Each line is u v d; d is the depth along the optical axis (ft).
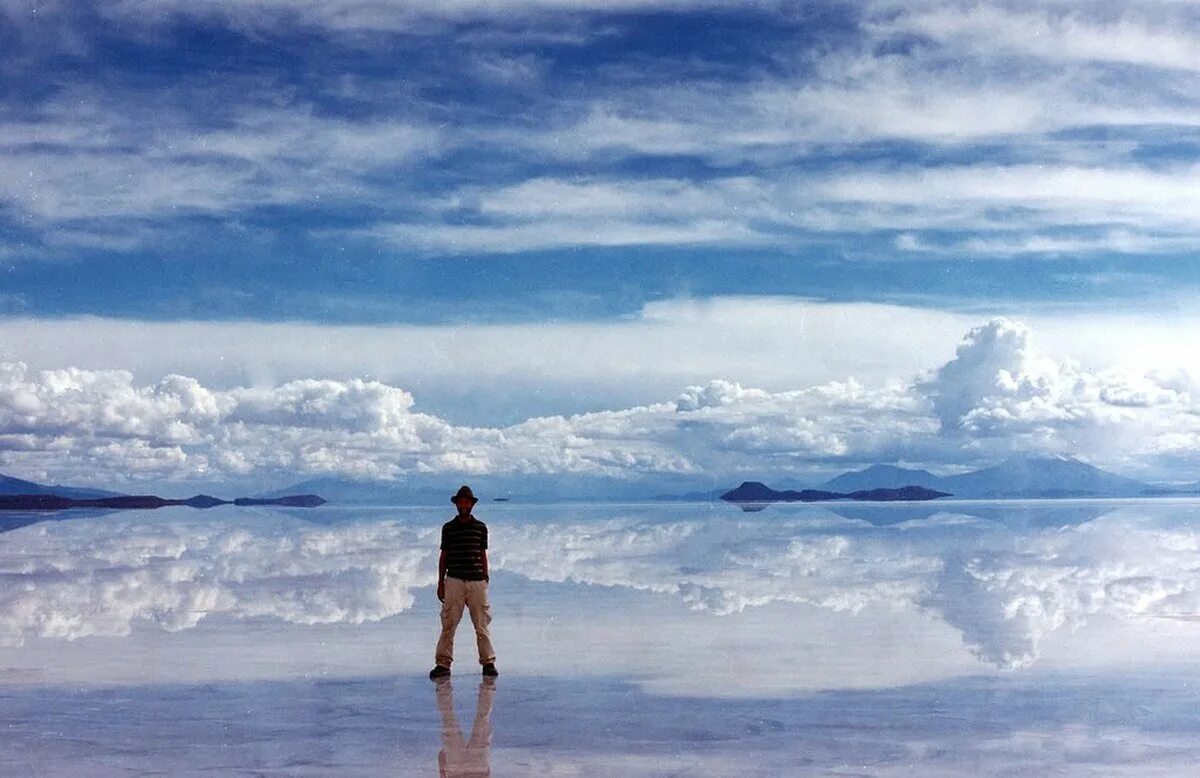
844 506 354.74
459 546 34.47
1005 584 58.34
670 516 230.07
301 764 23.81
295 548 103.09
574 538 120.26
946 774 22.67
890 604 49.78
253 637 42.47
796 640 39.86
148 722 27.96
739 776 22.58
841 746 24.91
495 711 28.94
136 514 275.80
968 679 32.35
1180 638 39.37
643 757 24.14
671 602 51.90
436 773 23.03
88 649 39.65
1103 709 28.35
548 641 40.63
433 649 39.45
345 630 44.37
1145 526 136.98
